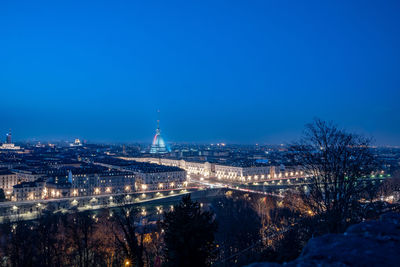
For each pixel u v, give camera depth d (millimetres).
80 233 152125
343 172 73750
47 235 153500
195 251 57281
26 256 125375
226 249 153500
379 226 30828
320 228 69938
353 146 75938
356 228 31094
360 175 74562
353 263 24750
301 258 26844
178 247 57781
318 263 25484
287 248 59656
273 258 55938
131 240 86812
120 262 129750
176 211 62125
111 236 169875
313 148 78812
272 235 151125
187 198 64188
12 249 139750
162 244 141250
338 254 26359
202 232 57719
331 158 74812
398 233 29312
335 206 70938
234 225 197375
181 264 57281
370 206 73750
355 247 27359
